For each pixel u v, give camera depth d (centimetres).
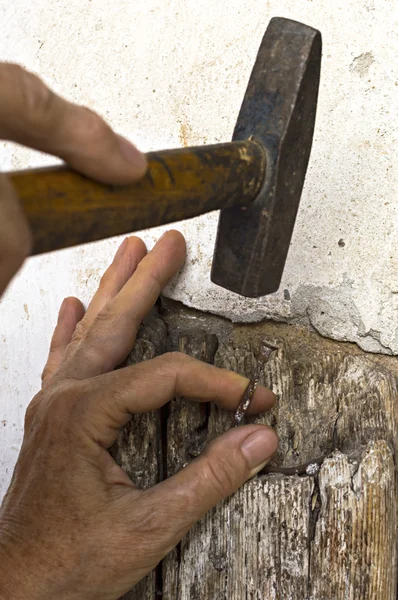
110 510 88
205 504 88
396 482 96
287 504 97
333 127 101
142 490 91
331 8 100
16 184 53
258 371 95
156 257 110
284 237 81
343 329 103
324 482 96
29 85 52
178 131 115
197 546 102
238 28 108
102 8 121
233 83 109
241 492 99
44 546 87
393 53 96
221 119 111
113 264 117
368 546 93
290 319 107
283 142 74
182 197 66
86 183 57
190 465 89
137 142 120
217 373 93
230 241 80
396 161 97
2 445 139
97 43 122
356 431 98
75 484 90
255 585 99
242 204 77
